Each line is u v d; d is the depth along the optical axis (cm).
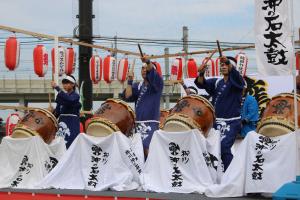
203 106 611
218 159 606
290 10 539
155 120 705
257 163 526
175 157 589
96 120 642
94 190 597
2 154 691
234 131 645
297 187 415
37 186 636
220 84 659
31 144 677
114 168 608
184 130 593
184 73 1372
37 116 702
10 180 670
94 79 1279
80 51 1424
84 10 1422
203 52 1217
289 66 581
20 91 2825
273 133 532
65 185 631
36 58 1087
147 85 713
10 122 1276
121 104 658
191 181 573
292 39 533
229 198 511
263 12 596
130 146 629
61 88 805
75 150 645
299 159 487
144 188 588
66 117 789
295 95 505
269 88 1194
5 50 1034
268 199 509
